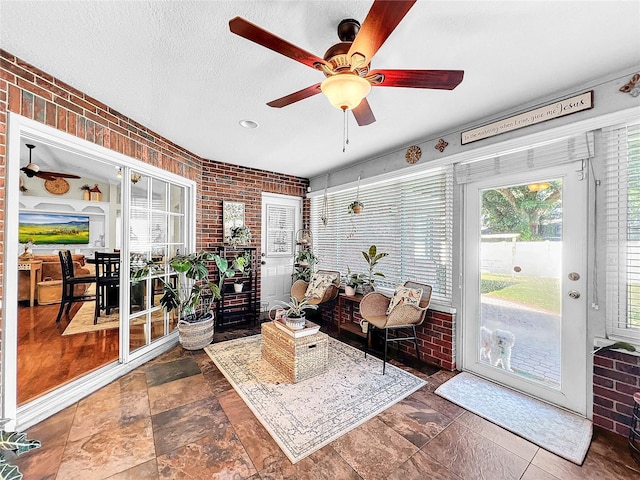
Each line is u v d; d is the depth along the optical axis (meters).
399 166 3.19
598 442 1.71
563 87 1.95
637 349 1.72
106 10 1.32
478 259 2.54
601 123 1.82
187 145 3.19
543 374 2.15
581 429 1.81
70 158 4.69
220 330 3.68
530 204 2.23
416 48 1.56
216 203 3.87
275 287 4.59
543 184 2.16
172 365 2.66
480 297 2.53
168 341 3.13
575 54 1.61
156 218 3.00
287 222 4.71
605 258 1.86
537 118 2.10
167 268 3.17
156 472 1.45
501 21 1.36
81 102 2.07
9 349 1.68
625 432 1.74
